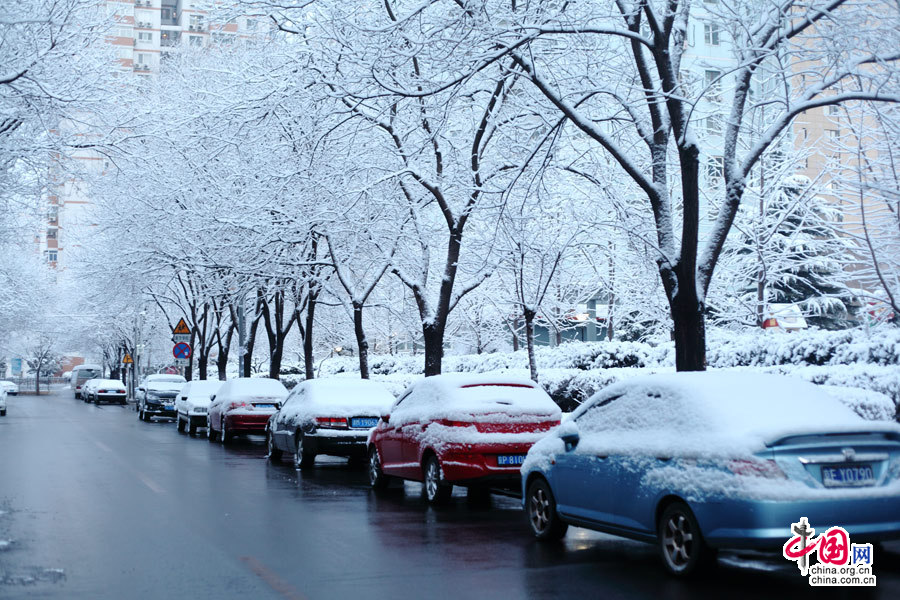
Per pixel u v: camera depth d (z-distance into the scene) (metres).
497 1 15.88
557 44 16.67
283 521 10.69
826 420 7.25
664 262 13.44
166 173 25.48
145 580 7.38
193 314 44.78
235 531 9.91
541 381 24.38
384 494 13.58
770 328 25.62
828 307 30.56
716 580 7.38
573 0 14.78
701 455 7.14
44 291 54.97
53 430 29.19
